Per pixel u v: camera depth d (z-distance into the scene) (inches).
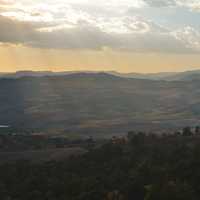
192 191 4965.6
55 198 6067.9
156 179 5531.5
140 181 5580.7
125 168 6628.9
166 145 7440.9
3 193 6589.6
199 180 5270.7
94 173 6781.5
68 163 7647.6
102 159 7480.3
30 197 6284.5
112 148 7765.8
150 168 5984.3
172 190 4877.0
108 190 5792.3
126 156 7234.3
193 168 5639.8
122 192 5521.7
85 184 6156.5
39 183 6752.0
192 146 7081.7
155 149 7175.2
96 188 5910.4
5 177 7411.4
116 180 6087.6
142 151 7362.2
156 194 4913.9
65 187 6269.7
